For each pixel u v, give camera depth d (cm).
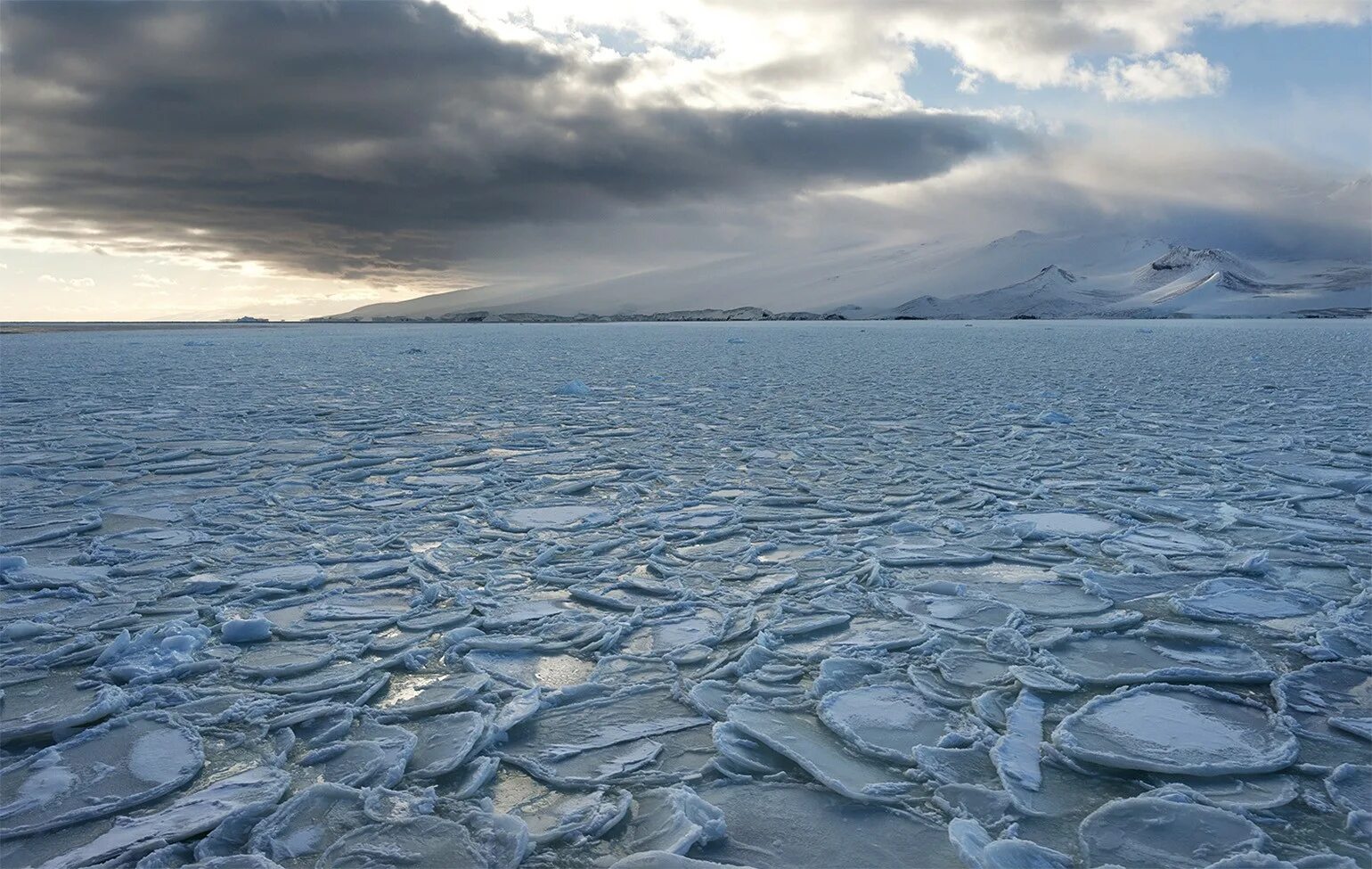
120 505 598
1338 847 229
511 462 752
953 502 600
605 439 871
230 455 786
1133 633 371
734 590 426
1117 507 571
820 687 318
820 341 3097
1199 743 278
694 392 1300
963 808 245
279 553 489
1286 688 315
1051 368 1697
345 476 684
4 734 286
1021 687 321
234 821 239
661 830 235
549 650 355
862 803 249
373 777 261
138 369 1805
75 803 249
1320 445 793
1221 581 425
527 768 267
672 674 333
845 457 757
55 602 410
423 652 353
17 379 1553
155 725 292
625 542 509
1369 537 499
